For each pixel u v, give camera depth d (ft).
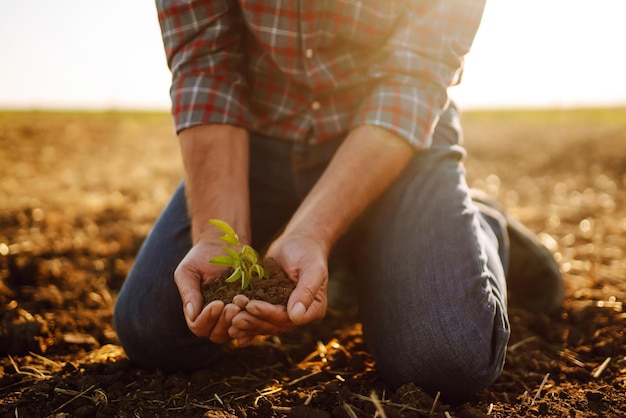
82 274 9.28
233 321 4.45
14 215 13.21
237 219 5.42
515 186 19.58
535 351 6.49
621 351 6.54
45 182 19.16
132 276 5.96
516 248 7.54
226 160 5.65
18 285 8.71
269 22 5.66
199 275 4.98
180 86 5.83
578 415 4.95
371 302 5.61
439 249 5.38
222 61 5.90
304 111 6.23
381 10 5.69
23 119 47.26
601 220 13.94
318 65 5.84
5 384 5.72
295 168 6.35
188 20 5.82
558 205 16.19
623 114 56.24
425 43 5.60
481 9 5.78
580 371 5.98
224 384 5.63
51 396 5.33
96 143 33.47
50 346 6.72
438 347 4.99
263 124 6.39
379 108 5.42
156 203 15.87
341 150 5.46
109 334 7.07
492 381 5.18
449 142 6.31
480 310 5.04
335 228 5.11
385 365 5.34
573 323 7.52
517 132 35.76
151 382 5.56
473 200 7.34
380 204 5.97
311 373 5.92
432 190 5.76
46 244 10.82
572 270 9.78
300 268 4.75
